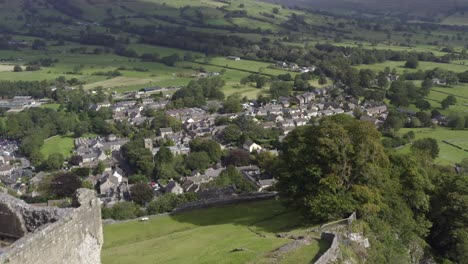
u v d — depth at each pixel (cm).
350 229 4297
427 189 5606
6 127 15812
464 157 11256
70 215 2492
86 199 2692
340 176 4916
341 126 5112
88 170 12488
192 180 11306
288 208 5719
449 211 5272
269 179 10738
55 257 2361
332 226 4381
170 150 13075
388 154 5609
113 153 14200
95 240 2775
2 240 2573
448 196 5322
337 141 4950
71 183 10506
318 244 4006
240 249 4056
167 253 4334
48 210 2530
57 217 2494
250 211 5825
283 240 4300
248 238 4525
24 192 11200
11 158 13662
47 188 10431
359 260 4041
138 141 13988
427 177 5553
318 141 5003
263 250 4000
